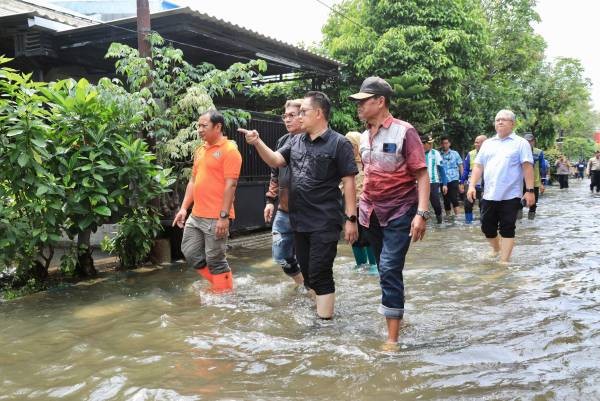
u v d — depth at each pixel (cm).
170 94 697
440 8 1672
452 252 698
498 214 627
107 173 567
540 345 329
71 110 562
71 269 579
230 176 484
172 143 670
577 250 688
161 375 298
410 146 343
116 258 704
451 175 1173
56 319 426
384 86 353
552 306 418
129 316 428
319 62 1181
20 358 336
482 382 277
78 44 855
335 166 383
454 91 1692
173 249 699
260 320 405
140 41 691
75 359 330
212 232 493
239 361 318
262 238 879
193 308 450
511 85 2716
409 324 385
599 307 413
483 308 420
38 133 517
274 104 1393
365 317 410
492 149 622
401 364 305
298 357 322
